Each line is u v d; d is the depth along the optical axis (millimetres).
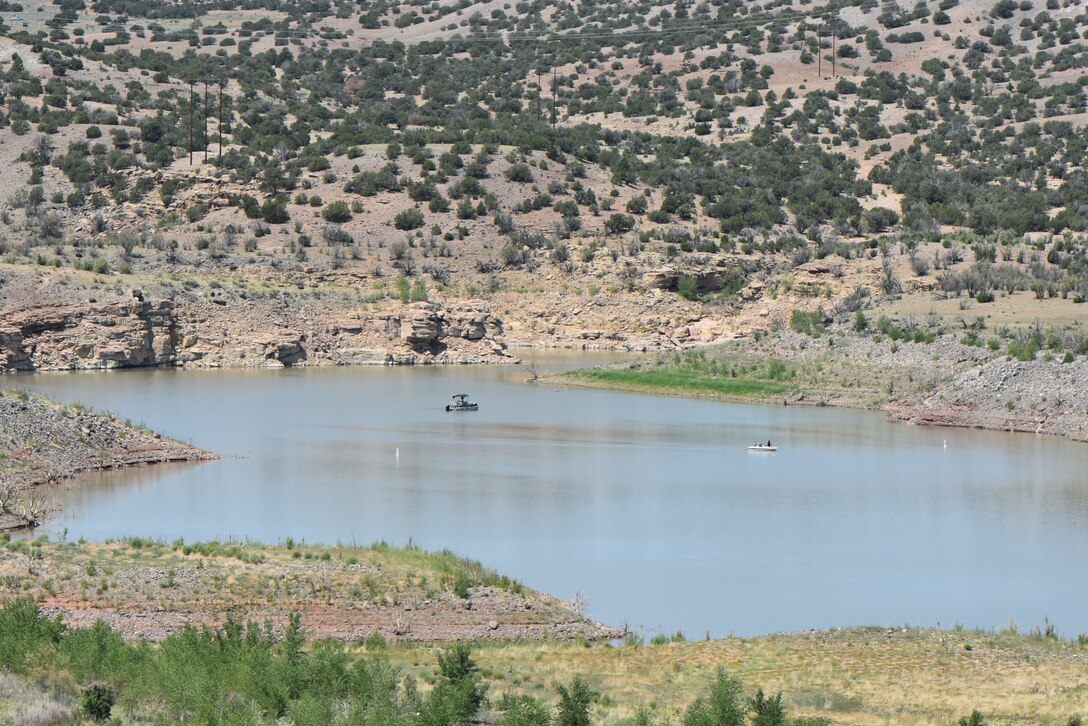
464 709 72062
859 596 114000
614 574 118812
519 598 103250
